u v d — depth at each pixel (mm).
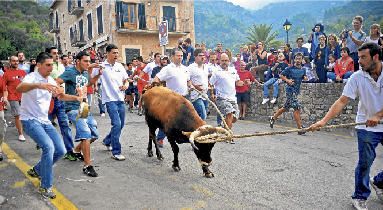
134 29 27984
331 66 10773
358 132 4746
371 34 9445
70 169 6309
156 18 28922
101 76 6762
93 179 5832
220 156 7184
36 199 5039
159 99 6426
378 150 7770
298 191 5367
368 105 4625
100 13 29609
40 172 5215
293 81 9562
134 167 6461
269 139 8711
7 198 5078
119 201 4988
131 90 13375
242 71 11906
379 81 4539
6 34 47156
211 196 5164
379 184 4965
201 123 5898
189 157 7090
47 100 5199
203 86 8164
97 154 7254
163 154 7312
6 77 8273
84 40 33562
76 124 6023
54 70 9484
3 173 6105
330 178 5922
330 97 9828
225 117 8438
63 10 38938
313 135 9211
